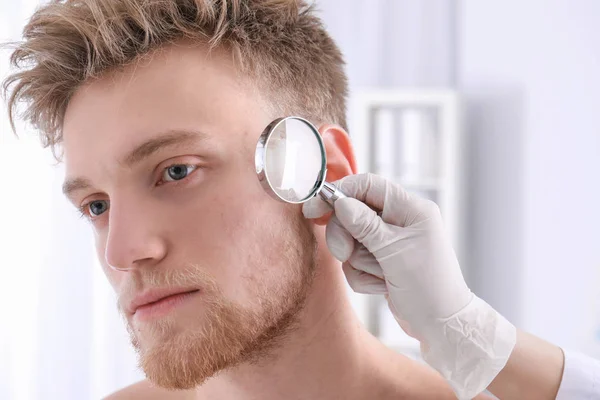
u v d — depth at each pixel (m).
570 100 2.82
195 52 0.77
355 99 2.66
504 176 2.87
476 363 0.82
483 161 2.88
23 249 2.39
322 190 0.78
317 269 0.83
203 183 0.75
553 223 2.82
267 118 0.81
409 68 2.88
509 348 0.84
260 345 0.78
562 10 2.82
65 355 2.46
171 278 0.73
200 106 0.75
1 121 2.32
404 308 0.81
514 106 2.85
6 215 2.36
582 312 2.79
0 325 2.37
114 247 0.73
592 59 2.80
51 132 0.87
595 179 2.79
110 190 0.76
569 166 2.82
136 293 0.74
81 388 2.46
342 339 0.86
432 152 2.70
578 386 0.85
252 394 0.83
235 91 0.78
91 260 2.48
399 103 2.65
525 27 2.85
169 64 0.76
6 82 0.90
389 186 0.82
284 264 0.78
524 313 2.83
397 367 0.93
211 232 0.74
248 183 0.76
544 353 0.88
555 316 2.81
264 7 0.85
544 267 2.83
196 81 0.76
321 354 0.84
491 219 2.87
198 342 0.73
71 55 0.79
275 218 0.77
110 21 0.76
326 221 0.84
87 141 0.76
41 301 2.43
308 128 0.74
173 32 0.77
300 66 0.90
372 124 2.72
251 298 0.75
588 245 2.79
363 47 2.87
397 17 2.88
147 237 0.73
